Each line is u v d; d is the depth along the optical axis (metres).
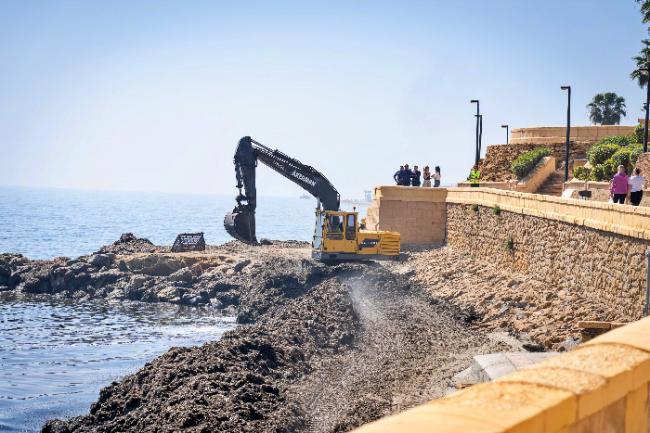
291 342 29.58
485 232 44.84
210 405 20.62
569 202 31.83
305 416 20.97
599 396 3.78
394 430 2.93
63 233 165.38
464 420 3.10
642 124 53.31
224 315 52.62
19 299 58.88
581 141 60.50
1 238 145.75
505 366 20.69
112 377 34.31
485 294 35.91
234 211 58.38
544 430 3.34
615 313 26.27
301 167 56.59
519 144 62.34
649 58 60.47
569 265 31.77
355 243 48.91
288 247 70.00
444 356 26.73
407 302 39.47
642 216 24.97
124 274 61.06
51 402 29.86
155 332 46.00
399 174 59.06
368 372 25.62
